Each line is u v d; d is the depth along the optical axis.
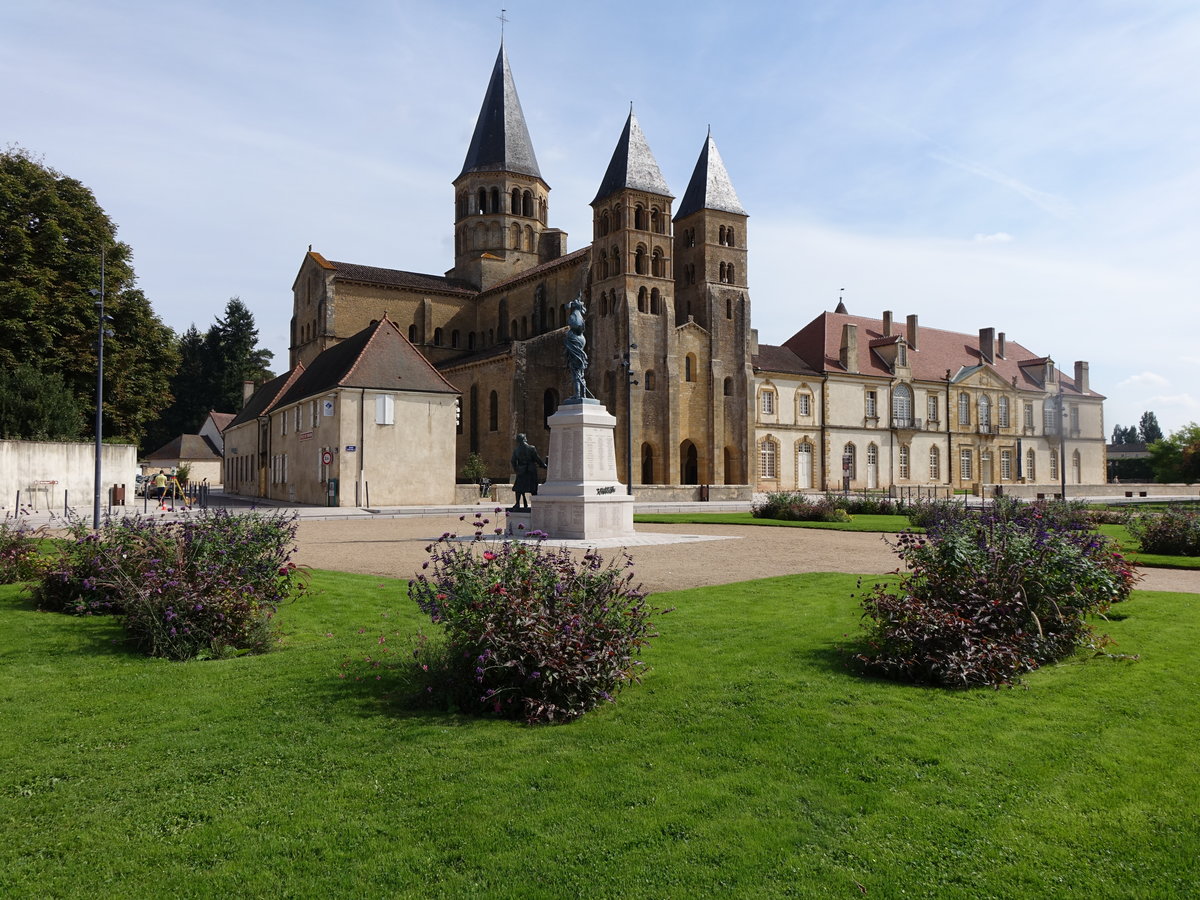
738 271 65.81
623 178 60.78
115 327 46.56
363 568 17.11
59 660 9.25
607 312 61.22
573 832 5.30
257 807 5.69
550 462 23.98
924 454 79.31
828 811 5.57
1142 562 18.47
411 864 4.97
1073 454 91.31
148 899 4.66
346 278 67.25
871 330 81.31
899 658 8.32
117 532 12.37
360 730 7.04
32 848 5.19
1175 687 8.01
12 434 38.41
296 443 48.81
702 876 4.83
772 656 9.20
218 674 8.66
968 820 5.43
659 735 6.84
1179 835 5.23
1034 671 8.58
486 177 75.62
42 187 43.97
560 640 7.23
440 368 66.50
